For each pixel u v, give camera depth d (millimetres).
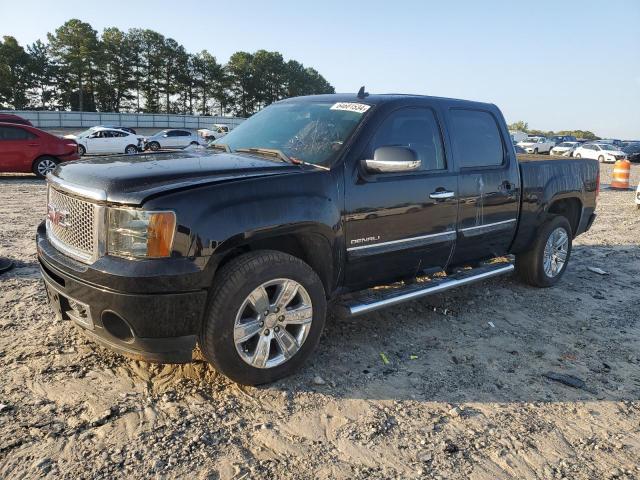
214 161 3604
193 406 3184
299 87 114688
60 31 85750
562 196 5750
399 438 3020
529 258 5734
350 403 3348
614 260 7496
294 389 3453
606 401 3576
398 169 3645
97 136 27594
